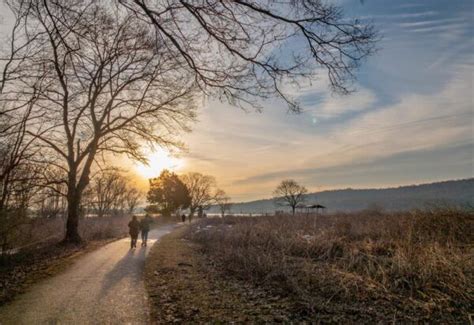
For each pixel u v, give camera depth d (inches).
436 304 325.1
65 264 533.3
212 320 284.8
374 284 374.0
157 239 1030.4
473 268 390.0
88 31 218.7
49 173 608.7
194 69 219.5
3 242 510.3
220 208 4249.5
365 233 772.6
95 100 818.2
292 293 359.6
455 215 687.7
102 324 267.6
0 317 282.0
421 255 432.1
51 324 266.4
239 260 525.7
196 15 194.1
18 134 397.7
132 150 864.9
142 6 192.1
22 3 202.1
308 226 933.2
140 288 382.0
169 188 2842.0
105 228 1109.1
